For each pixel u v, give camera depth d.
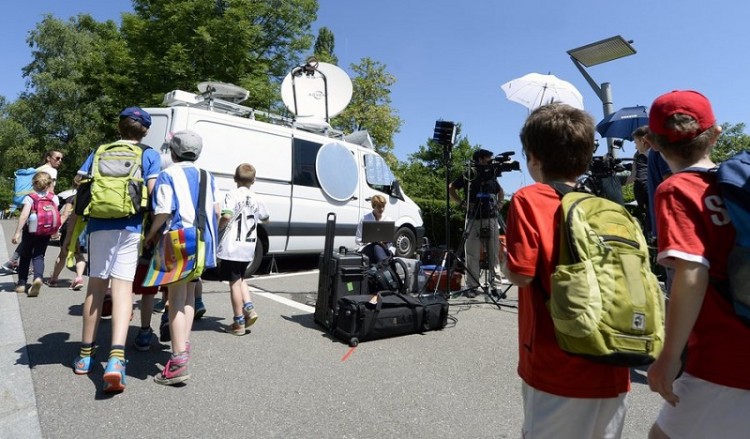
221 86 8.02
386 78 28.48
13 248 10.71
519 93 7.20
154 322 5.05
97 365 3.73
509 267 1.67
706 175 1.63
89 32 39.16
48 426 2.81
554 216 1.68
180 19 16.23
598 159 5.30
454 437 2.92
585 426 1.60
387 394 3.49
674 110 1.75
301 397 3.38
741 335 1.57
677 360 1.53
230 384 3.54
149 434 2.79
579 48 8.30
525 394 1.73
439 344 4.71
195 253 3.42
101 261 3.43
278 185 7.97
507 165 6.56
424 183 21.69
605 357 1.49
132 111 3.66
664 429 1.76
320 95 10.01
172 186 3.45
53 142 35.53
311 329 5.03
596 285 1.51
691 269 1.51
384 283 5.45
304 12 20.77
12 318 4.84
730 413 1.58
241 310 4.69
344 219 9.09
